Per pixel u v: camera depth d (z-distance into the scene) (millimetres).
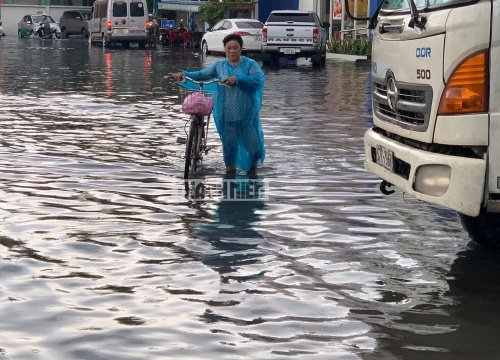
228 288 7895
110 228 9844
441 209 10961
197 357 6410
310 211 10781
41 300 7516
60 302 7484
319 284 8047
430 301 7660
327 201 11352
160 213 10578
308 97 24516
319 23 41000
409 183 8375
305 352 6531
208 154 14766
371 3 48406
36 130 17344
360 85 28953
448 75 7816
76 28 77625
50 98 23703
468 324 7148
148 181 12492
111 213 10531
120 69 36594
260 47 45625
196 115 12906
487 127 7648
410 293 7855
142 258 8750
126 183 12312
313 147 15570
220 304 7496
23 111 20547
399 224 10211
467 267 8609
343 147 15609
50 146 15320
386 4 9992
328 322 7129
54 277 8125
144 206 10930
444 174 7973
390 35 9125
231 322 7098
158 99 23797
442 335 6906
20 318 7109
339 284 8055
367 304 7559
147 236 9531
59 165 13531
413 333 6938
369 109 21625
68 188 11891
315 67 39719
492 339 6848
